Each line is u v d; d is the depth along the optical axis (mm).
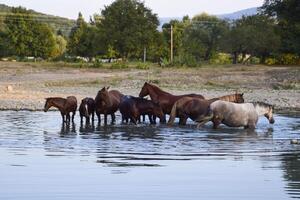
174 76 66875
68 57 130000
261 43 108000
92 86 53375
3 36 137750
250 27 113750
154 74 70938
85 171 14680
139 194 12375
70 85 54375
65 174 14281
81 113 27094
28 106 34219
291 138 21859
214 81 60562
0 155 17031
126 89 50469
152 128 24922
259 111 26250
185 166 15516
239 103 25656
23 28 137625
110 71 81188
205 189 12867
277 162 16234
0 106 33938
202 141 20688
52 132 23141
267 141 20875
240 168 15273
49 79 62906
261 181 13672
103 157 16859
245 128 25219
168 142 20328
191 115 25969
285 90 51719
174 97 27719
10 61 120562
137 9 120375
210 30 129250
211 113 25141
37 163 15734
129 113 26766
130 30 117562
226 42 114562
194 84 57125
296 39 100125
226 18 135875
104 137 21641
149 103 26969
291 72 71625
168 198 12078
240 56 124688
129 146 19219
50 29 150750
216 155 17422
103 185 13117
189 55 96125
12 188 12789
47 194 12305
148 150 18328
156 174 14375
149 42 118562
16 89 47281
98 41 120000
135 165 15625
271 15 98938
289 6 95375
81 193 12398
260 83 58938
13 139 20703
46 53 139875
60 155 17141
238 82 59844
